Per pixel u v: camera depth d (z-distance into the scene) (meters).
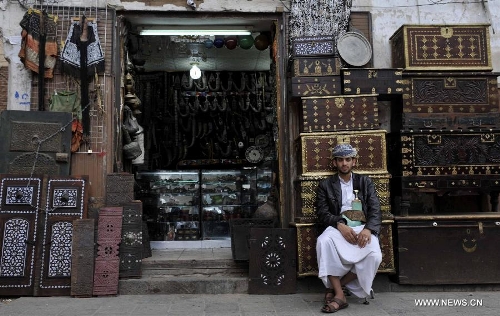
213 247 6.27
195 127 8.16
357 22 5.37
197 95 8.13
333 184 4.25
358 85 4.69
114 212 4.53
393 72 4.73
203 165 8.07
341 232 3.91
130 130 5.29
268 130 8.21
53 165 4.69
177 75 8.23
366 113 4.60
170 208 6.88
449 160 4.62
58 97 4.91
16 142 4.62
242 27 5.63
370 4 5.40
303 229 4.44
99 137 4.95
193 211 6.91
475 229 4.50
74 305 3.99
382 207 4.46
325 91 4.72
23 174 4.45
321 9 5.16
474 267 4.47
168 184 6.95
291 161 5.13
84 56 4.96
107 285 4.34
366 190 4.17
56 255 4.36
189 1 5.12
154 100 8.11
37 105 4.94
